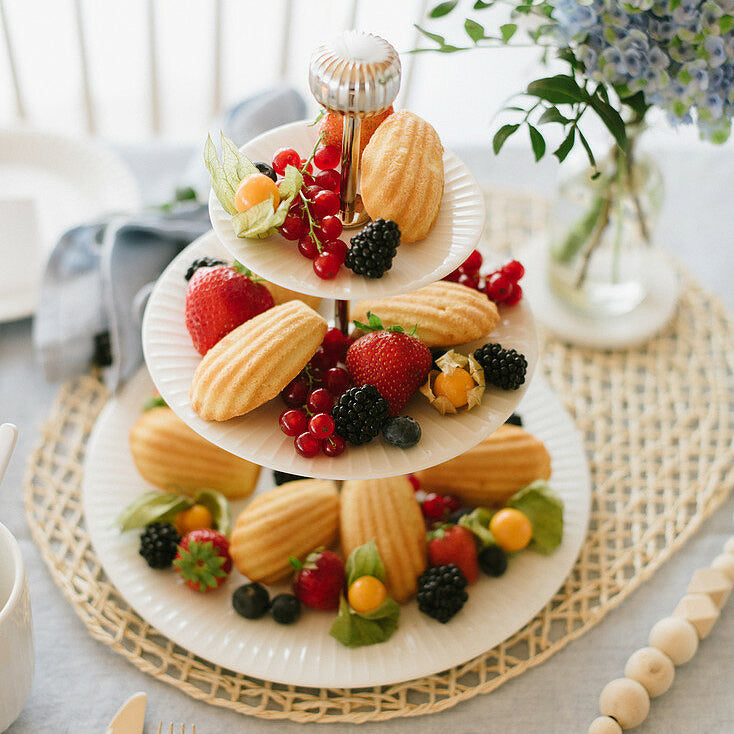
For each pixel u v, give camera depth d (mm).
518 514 733
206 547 696
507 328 696
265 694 666
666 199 1138
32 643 611
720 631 728
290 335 602
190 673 677
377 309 661
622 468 846
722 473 843
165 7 1622
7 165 1035
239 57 1687
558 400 876
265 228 572
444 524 742
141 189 1056
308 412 616
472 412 638
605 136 838
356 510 714
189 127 1653
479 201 623
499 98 1679
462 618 702
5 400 874
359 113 530
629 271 938
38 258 914
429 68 1684
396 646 682
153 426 759
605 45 677
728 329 976
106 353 888
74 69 1616
